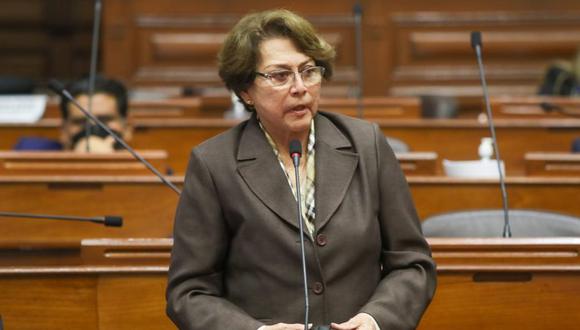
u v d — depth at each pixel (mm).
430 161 12742
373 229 7125
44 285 8867
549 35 24828
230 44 7258
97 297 8836
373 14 24703
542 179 12578
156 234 11891
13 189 11875
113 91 13609
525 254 8812
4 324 8867
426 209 12562
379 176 7270
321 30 24750
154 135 16031
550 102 18125
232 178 7176
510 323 8820
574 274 8781
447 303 8820
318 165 7234
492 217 10352
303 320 6988
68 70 29438
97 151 12922
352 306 7027
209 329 6930
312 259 6988
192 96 21562
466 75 24750
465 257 8828
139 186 11883
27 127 16641
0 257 11867
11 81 21422
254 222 7062
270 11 7309
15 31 29438
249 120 7516
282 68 7102
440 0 24781
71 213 11891
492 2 24781
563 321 8797
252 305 7102
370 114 18078
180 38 24781
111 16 24703
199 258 7172
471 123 16406
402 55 24797
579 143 15273
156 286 8820
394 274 7211
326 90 24625
